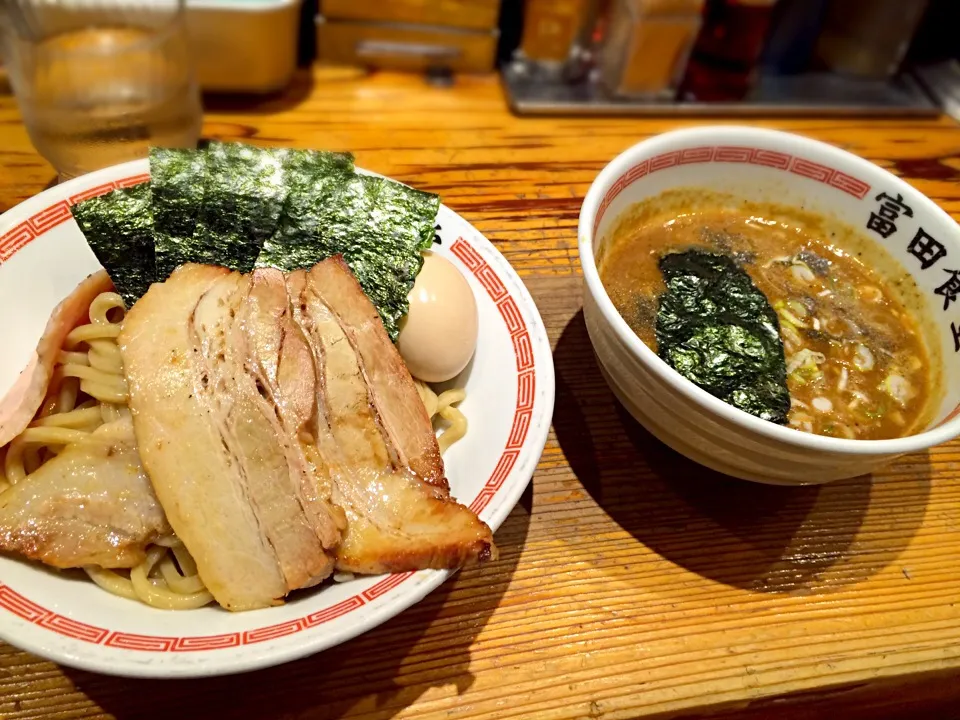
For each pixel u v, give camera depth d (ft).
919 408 0.87
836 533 0.87
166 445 0.69
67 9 1.05
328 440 0.73
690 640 0.76
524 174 1.23
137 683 0.68
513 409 0.80
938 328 0.91
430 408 0.84
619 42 1.34
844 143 1.40
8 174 1.06
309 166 0.89
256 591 0.66
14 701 0.66
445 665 0.72
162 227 0.82
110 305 0.84
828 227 1.01
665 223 1.01
